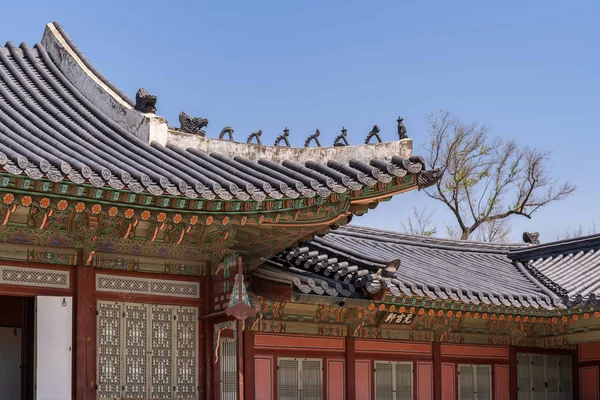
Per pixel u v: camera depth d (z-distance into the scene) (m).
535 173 45.09
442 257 24.16
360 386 19.20
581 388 23.00
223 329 15.47
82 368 14.27
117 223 14.59
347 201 14.95
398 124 16.84
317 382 18.50
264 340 17.86
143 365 14.97
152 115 15.80
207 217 14.02
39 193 12.68
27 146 13.42
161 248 15.39
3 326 15.40
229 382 15.75
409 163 14.94
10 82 17.33
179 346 15.38
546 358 22.83
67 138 15.09
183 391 15.29
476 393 21.27
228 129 16.38
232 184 13.88
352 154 16.42
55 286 14.33
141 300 15.12
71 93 18.00
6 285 13.88
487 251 25.81
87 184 12.66
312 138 16.53
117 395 14.63
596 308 19.81
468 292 18.77
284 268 16.80
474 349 21.47
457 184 44.97
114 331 14.78
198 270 15.77
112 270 14.92
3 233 13.94
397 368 19.97
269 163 15.74
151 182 13.36
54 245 14.38
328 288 16.42
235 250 15.59
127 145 15.38
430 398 20.39
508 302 19.41
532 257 25.39
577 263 24.02
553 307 20.31
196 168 14.88
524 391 22.19
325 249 17.59
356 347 19.31
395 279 17.66
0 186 12.30
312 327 18.59
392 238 24.08
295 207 14.50
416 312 18.39
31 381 14.88
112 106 16.84
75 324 14.37
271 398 17.72
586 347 23.03
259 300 16.50
